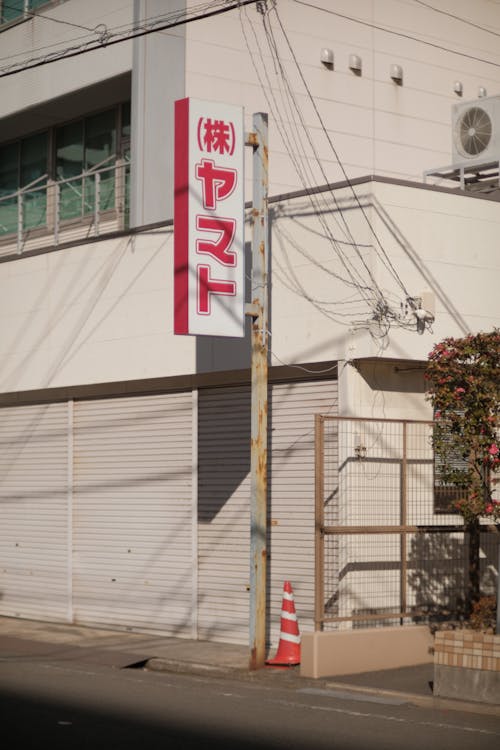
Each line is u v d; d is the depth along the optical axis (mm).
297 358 16703
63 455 21266
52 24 23984
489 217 17125
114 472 20219
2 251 26719
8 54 24984
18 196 25016
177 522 18984
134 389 19875
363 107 23312
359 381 16078
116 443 20219
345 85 23062
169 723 11297
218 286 16156
